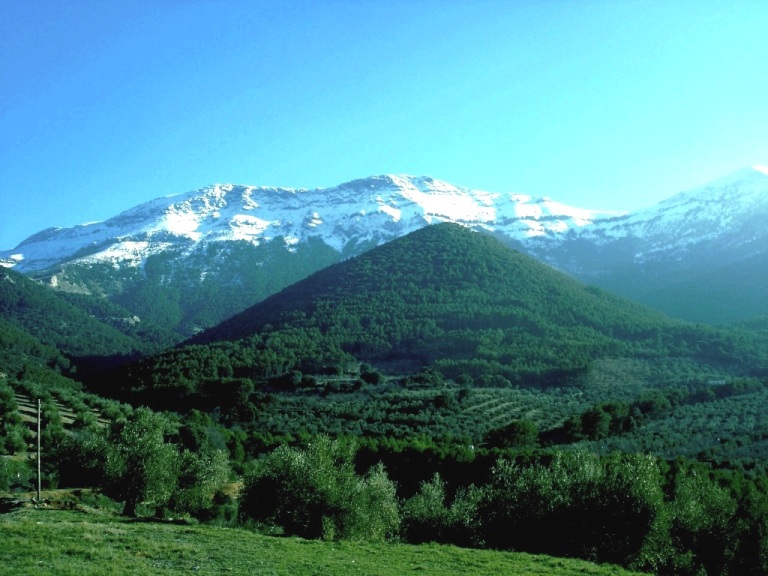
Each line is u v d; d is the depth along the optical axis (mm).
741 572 43438
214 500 62781
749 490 51594
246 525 49562
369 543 41312
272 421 104500
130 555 31188
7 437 62812
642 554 38594
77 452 50625
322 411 108812
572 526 40469
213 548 34562
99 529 37000
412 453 77250
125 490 48906
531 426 89438
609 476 41219
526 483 43906
